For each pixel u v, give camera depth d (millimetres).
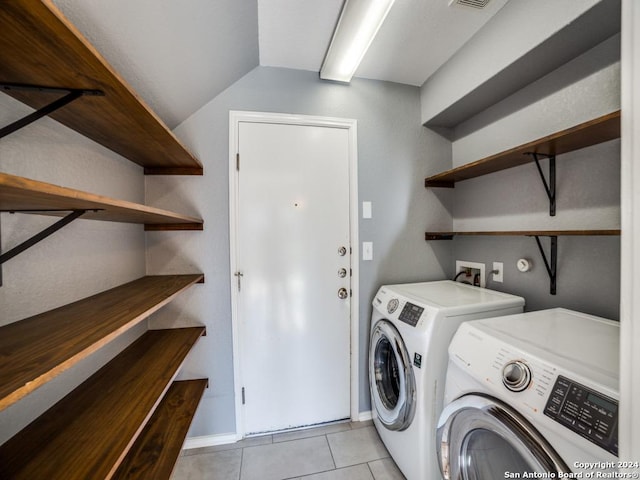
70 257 932
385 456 1492
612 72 1066
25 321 738
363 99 1789
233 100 1607
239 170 1639
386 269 1839
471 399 861
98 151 1102
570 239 1218
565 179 1237
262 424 1686
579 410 611
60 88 698
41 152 815
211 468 1427
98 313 813
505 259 1559
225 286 1611
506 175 1548
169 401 1396
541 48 1131
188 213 1563
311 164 1723
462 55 1510
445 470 965
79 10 718
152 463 1028
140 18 866
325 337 1755
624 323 462
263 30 1362
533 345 812
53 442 731
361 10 1188
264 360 1683
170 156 1313
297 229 1710
